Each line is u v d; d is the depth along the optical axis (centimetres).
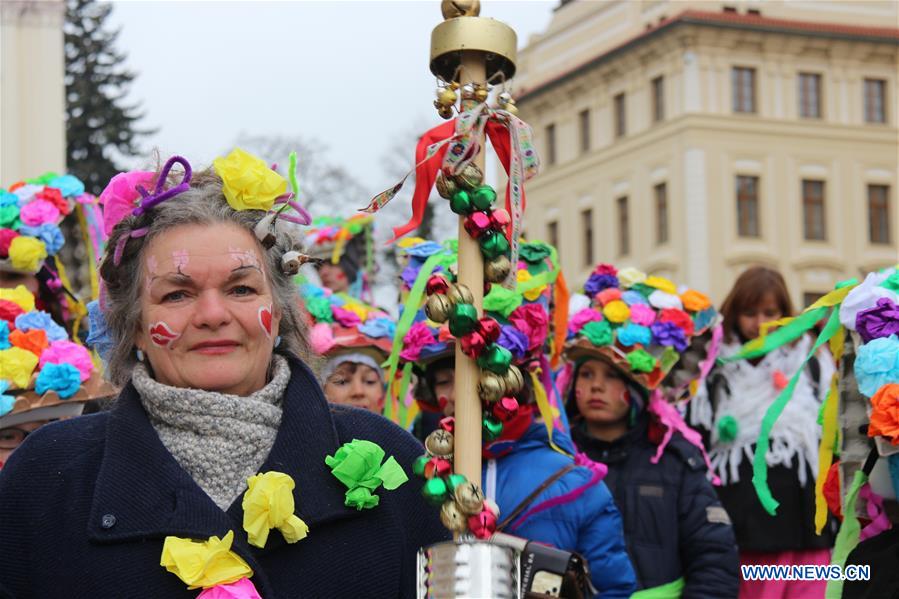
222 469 228
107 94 2959
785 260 3123
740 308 535
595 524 375
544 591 283
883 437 320
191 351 230
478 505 208
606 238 3325
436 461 214
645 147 3188
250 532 217
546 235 3566
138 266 236
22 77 1662
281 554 223
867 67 3209
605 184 3331
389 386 416
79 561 221
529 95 3572
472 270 217
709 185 3062
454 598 199
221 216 234
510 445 380
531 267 416
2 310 388
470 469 213
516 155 214
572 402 494
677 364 494
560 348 426
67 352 385
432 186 221
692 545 455
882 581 333
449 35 214
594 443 476
